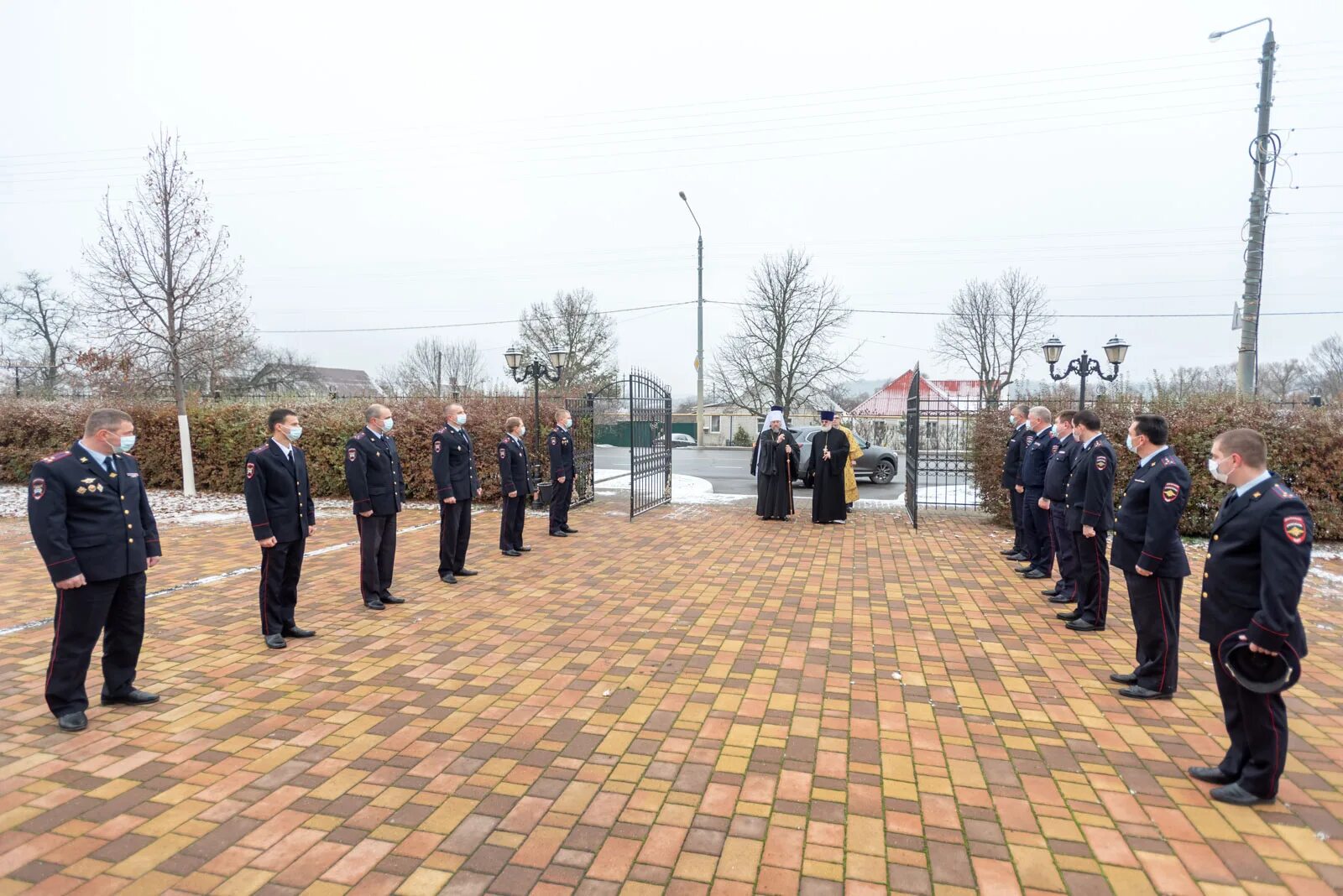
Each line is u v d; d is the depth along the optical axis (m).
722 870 2.79
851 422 30.97
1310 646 5.51
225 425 14.84
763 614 6.25
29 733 3.95
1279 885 2.71
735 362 38.28
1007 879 2.74
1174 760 3.70
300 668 4.95
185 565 8.09
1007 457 8.70
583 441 13.34
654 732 3.97
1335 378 31.17
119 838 2.99
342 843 2.96
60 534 3.95
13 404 17.83
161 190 14.14
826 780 3.47
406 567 8.09
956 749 3.80
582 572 7.84
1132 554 4.56
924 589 7.13
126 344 14.55
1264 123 13.12
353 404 14.89
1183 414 10.20
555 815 3.16
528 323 41.44
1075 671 4.94
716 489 16.53
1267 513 3.23
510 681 4.71
